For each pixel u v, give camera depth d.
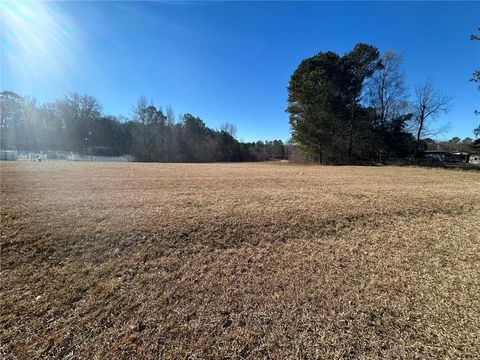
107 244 3.78
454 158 43.12
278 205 5.85
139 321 2.36
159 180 9.93
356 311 2.53
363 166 23.22
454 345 2.10
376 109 28.66
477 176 13.41
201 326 2.30
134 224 4.41
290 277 3.12
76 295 2.71
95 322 2.34
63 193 6.88
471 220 5.40
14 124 48.25
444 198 6.94
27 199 6.02
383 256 3.73
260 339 2.16
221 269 3.27
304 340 2.15
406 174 14.37
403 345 2.11
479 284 3.05
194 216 4.90
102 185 8.38
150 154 46.53
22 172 11.47
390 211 5.66
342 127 27.83
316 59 28.09
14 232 3.98
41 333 2.21
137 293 2.76
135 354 2.00
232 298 2.70
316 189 8.22
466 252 3.92
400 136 27.91
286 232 4.40
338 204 6.03
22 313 2.44
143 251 3.65
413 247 4.05
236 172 14.79
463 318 2.45
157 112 48.78
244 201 6.23
